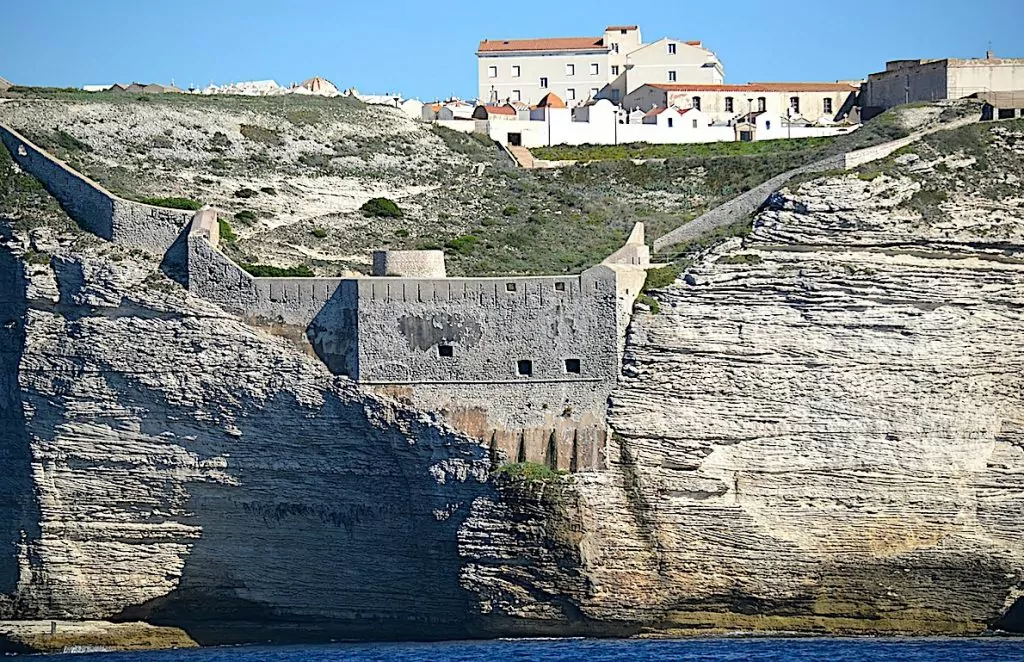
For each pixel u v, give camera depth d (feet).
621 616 410.31
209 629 441.27
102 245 448.24
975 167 480.64
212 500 432.25
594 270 414.82
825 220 460.55
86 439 435.53
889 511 421.59
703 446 416.46
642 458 412.57
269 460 427.33
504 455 412.36
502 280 416.67
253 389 424.46
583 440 412.57
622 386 414.21
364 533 424.46
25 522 442.09
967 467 427.33
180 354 428.97
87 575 436.76
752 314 423.23
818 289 425.28
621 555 407.85
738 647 399.03
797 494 419.33
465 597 412.57
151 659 411.95
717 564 414.21
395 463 420.36
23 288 447.01
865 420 423.23
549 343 415.03
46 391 438.40
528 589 406.62
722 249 446.19
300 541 430.20
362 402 417.28
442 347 417.69
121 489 434.30
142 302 432.25
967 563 421.59
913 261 435.53
